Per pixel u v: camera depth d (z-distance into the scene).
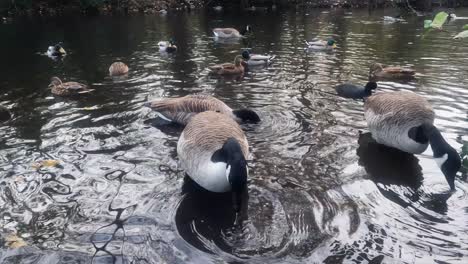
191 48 18.94
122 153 7.88
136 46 19.45
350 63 15.18
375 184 6.69
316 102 10.63
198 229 5.62
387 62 15.16
